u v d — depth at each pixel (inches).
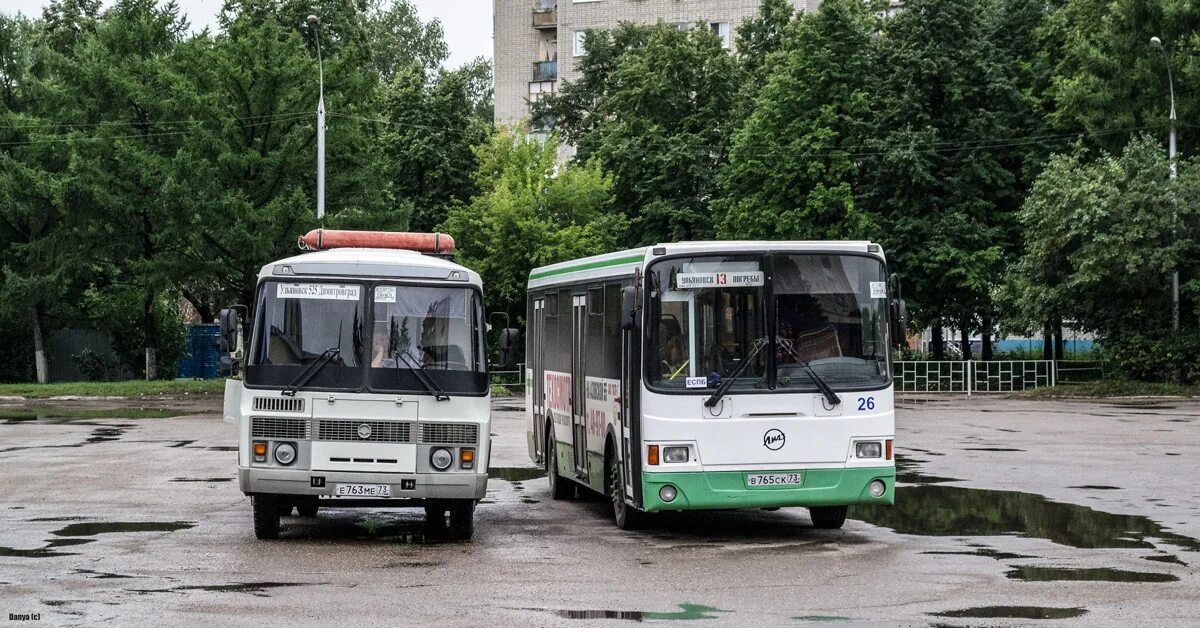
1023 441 1091.3
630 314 551.5
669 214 2423.7
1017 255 2201.0
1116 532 557.6
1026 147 2215.8
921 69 2156.7
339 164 2130.9
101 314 2452.0
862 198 2199.8
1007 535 553.0
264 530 550.3
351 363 547.2
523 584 433.4
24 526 582.9
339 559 491.5
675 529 592.4
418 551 517.0
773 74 2292.1
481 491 548.7
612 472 607.8
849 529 585.0
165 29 2378.2
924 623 362.0
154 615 370.9
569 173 2399.1
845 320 563.5
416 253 612.4
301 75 2080.5
